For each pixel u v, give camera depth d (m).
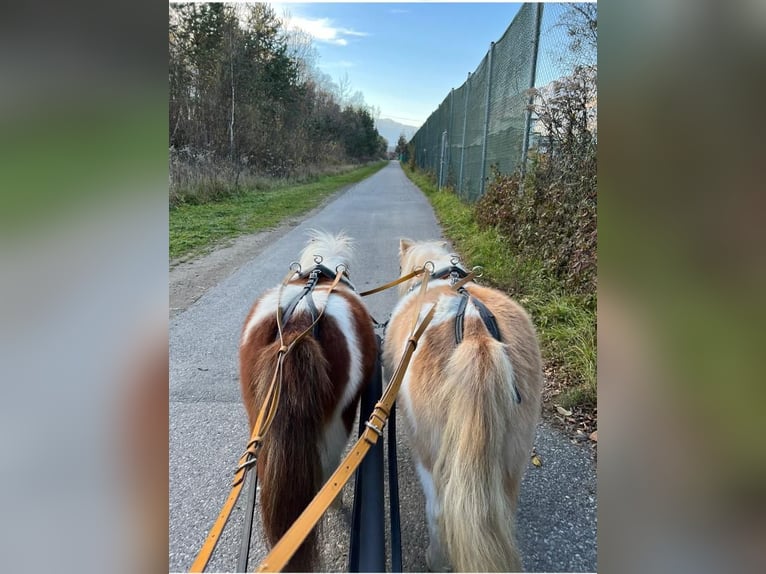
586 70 4.27
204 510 2.27
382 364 2.58
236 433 2.88
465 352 1.57
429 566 1.79
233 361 3.83
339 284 2.40
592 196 3.96
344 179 23.56
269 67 16.75
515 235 5.66
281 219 10.36
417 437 1.76
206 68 13.70
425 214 10.86
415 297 2.25
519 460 1.63
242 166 15.12
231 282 5.95
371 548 1.37
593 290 3.90
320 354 1.76
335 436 1.91
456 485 1.45
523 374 1.69
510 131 7.02
